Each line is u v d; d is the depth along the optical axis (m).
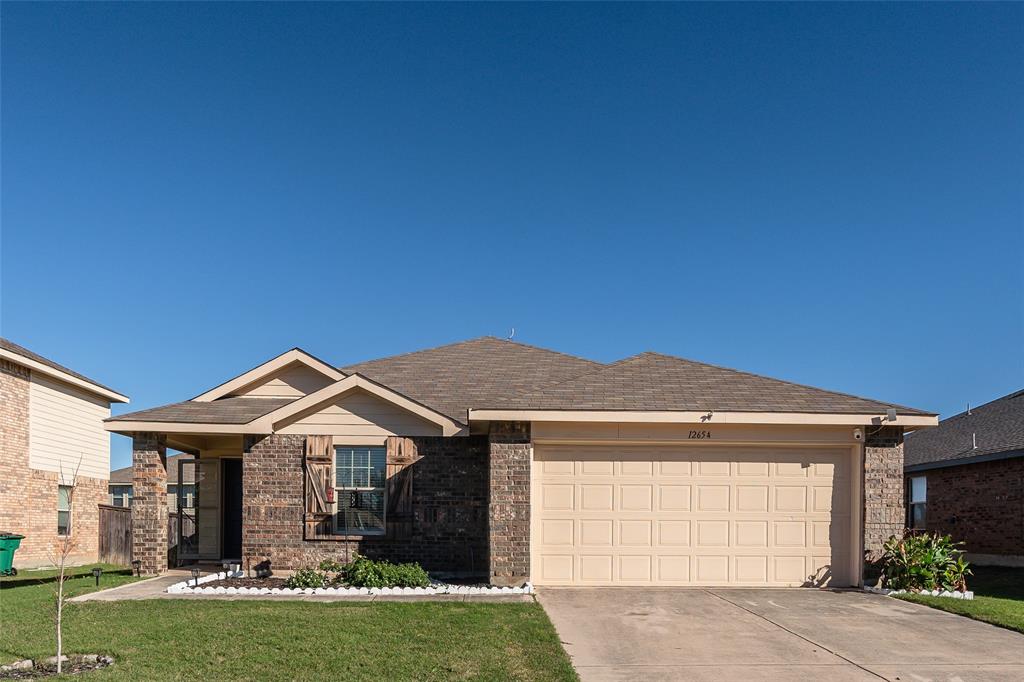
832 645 9.22
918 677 7.96
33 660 8.11
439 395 16.31
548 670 7.84
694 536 13.59
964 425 24.30
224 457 17.78
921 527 23.48
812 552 13.62
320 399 14.34
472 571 14.19
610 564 13.48
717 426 13.59
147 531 15.08
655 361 15.85
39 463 20.88
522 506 13.16
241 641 8.82
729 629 9.99
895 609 11.45
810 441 13.62
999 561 19.69
